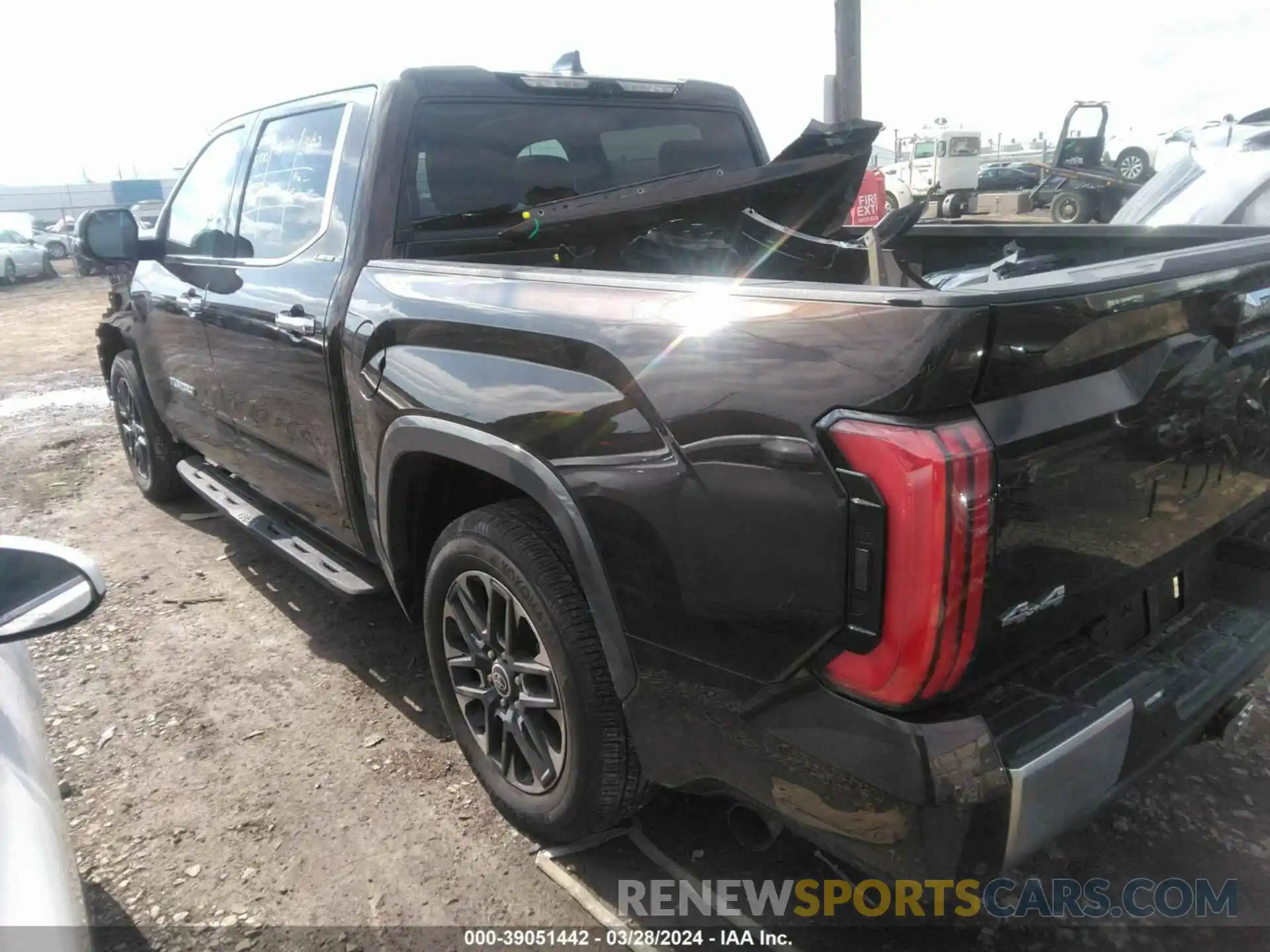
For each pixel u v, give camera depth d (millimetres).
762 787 1864
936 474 1479
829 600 1634
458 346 2453
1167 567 2039
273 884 2480
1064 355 1627
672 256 3357
